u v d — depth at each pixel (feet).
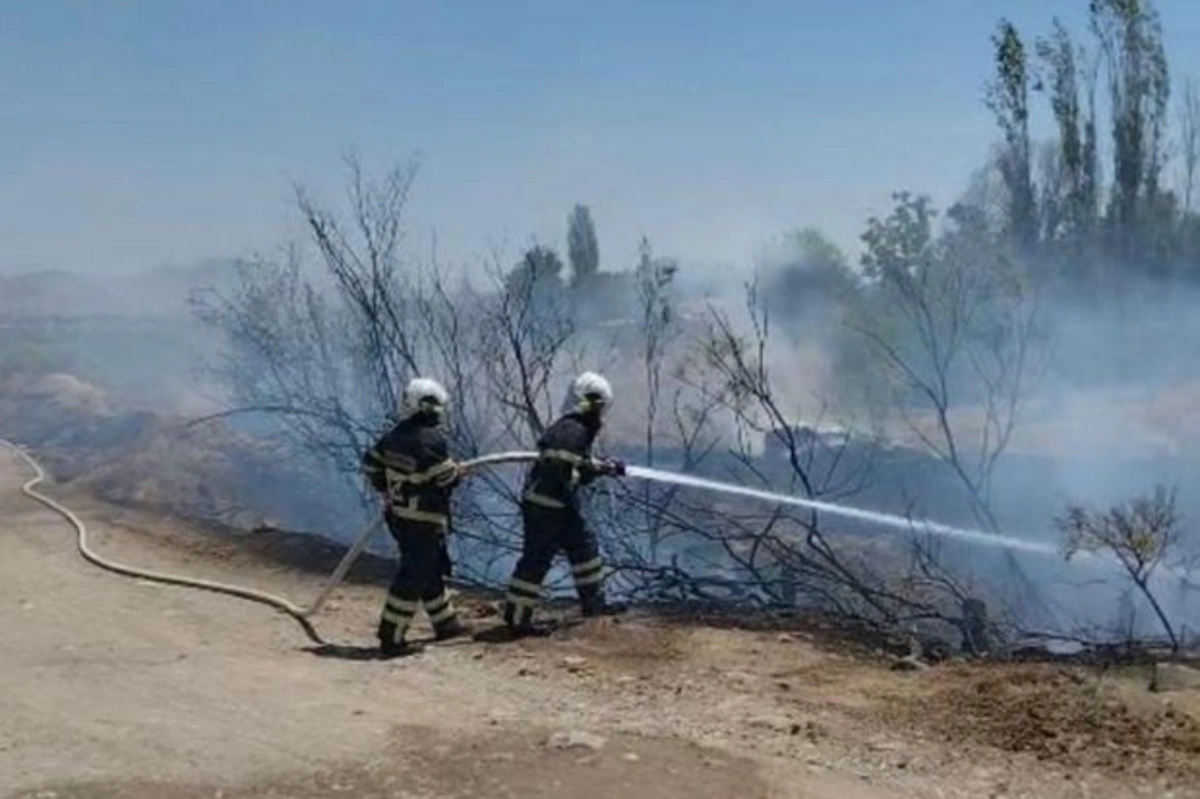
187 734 23.30
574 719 24.12
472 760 21.84
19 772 21.50
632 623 31.27
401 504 29.48
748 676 26.91
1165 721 23.07
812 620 32.35
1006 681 25.79
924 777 21.22
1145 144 109.19
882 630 32.04
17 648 29.66
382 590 36.86
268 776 21.29
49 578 38.09
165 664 28.19
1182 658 28.25
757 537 35.99
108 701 25.38
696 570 39.96
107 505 52.06
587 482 31.45
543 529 30.89
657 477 32.35
